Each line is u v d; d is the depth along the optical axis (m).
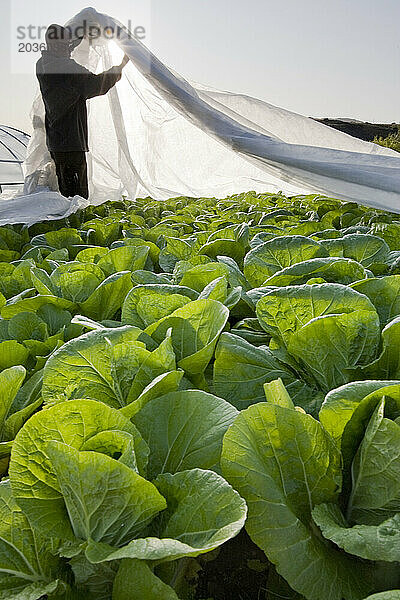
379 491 1.53
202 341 2.24
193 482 1.44
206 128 7.47
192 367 2.18
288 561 1.40
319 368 2.16
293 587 1.37
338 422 1.64
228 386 2.27
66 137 9.48
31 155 10.15
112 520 1.36
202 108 7.37
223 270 3.02
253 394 2.25
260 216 6.79
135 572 1.29
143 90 10.05
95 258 3.97
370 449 1.53
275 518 1.44
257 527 1.43
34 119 9.92
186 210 8.09
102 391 1.93
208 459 1.62
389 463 1.50
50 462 1.43
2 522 1.51
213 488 1.41
